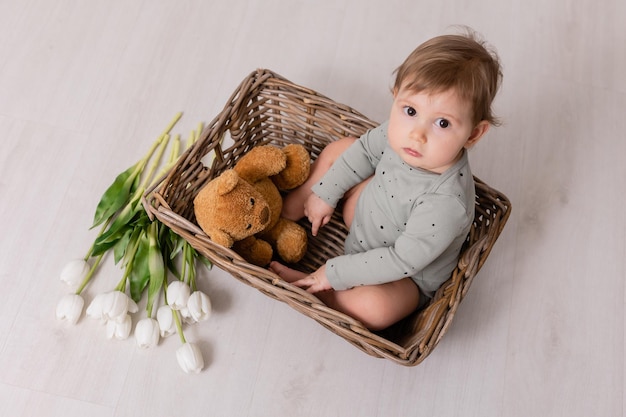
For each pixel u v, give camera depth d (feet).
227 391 4.51
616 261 5.19
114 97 5.52
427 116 3.66
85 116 5.41
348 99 5.71
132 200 4.91
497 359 4.76
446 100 3.59
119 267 4.83
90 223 4.99
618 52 6.09
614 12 6.24
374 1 6.17
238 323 4.74
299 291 3.83
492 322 4.89
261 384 4.56
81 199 5.07
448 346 4.77
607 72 5.99
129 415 4.39
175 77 5.66
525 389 4.69
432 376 4.67
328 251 4.92
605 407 4.68
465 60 3.61
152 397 4.45
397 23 6.09
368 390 4.60
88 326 4.62
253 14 6.01
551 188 5.43
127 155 5.29
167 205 4.02
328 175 4.60
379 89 5.77
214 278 4.86
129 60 5.69
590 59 6.04
